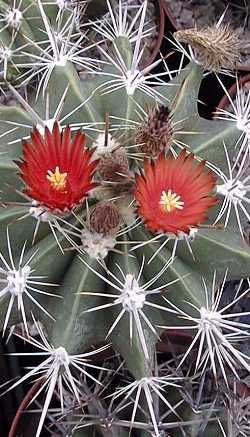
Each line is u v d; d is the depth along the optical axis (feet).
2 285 1.02
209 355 1.00
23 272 0.92
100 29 1.30
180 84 1.04
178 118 1.02
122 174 0.92
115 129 0.98
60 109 0.97
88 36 1.49
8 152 1.01
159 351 1.24
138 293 0.90
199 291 0.95
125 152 0.95
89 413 1.10
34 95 1.25
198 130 1.06
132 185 0.93
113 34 1.26
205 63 1.04
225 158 1.03
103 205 0.90
